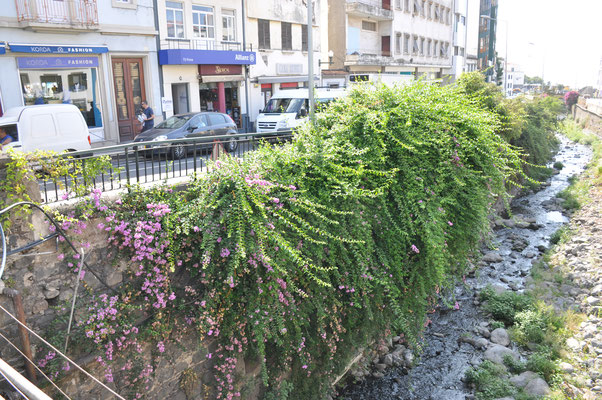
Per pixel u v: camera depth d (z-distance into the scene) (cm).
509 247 1636
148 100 2111
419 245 903
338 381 904
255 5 2625
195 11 2305
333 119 986
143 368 622
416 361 965
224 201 679
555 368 921
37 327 551
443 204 959
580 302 1202
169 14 2172
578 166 2995
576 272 1364
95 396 590
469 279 1369
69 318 567
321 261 754
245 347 713
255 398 764
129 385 621
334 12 3666
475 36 7181
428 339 1066
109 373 587
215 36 2419
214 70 2384
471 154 1013
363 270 773
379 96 1011
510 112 2122
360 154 876
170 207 663
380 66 4012
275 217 707
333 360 814
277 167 780
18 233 527
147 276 623
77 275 579
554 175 2781
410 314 922
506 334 1051
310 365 768
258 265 677
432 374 943
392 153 940
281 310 677
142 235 607
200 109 2395
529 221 1898
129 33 1970
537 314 1102
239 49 2555
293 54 2959
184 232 626
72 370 563
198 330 667
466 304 1221
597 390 862
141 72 2086
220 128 1653
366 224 810
